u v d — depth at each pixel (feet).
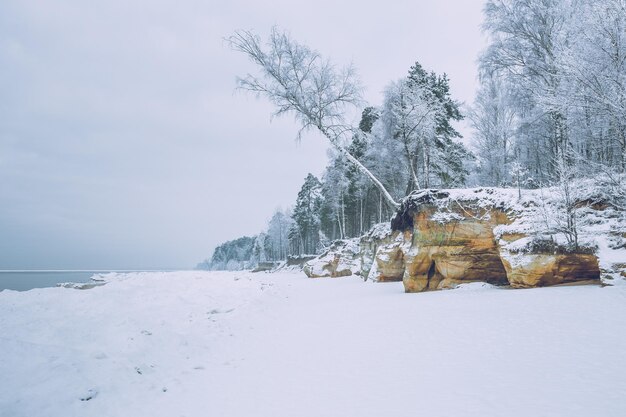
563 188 38.91
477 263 46.70
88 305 40.42
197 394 19.36
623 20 40.16
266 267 261.44
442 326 26.68
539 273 37.11
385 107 92.32
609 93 40.73
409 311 33.65
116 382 20.68
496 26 71.41
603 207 39.58
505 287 42.27
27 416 16.25
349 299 49.62
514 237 41.14
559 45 50.37
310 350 25.77
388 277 70.23
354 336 27.78
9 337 26.66
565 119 55.88
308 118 78.02
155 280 60.54
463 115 103.81
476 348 21.07
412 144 90.07
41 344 24.82
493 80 91.66
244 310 44.60
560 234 38.04
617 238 34.68
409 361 20.56
